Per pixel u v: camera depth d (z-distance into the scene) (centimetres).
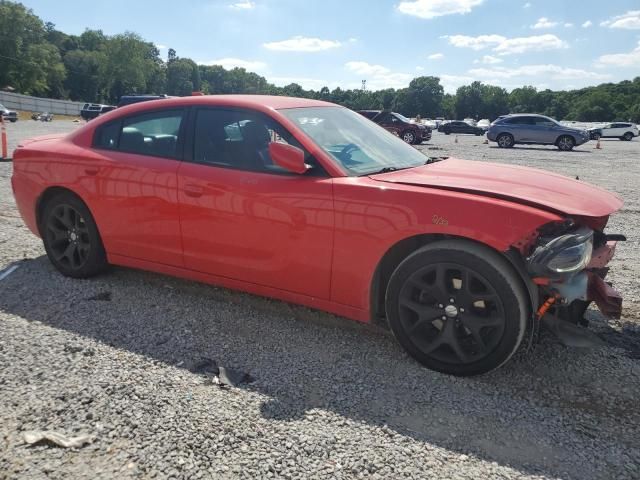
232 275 371
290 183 337
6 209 717
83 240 442
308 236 330
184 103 396
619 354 334
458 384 296
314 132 357
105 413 262
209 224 367
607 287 312
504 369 313
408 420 262
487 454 238
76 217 441
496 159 1777
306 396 282
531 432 254
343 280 327
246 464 228
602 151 2388
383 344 344
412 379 301
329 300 338
